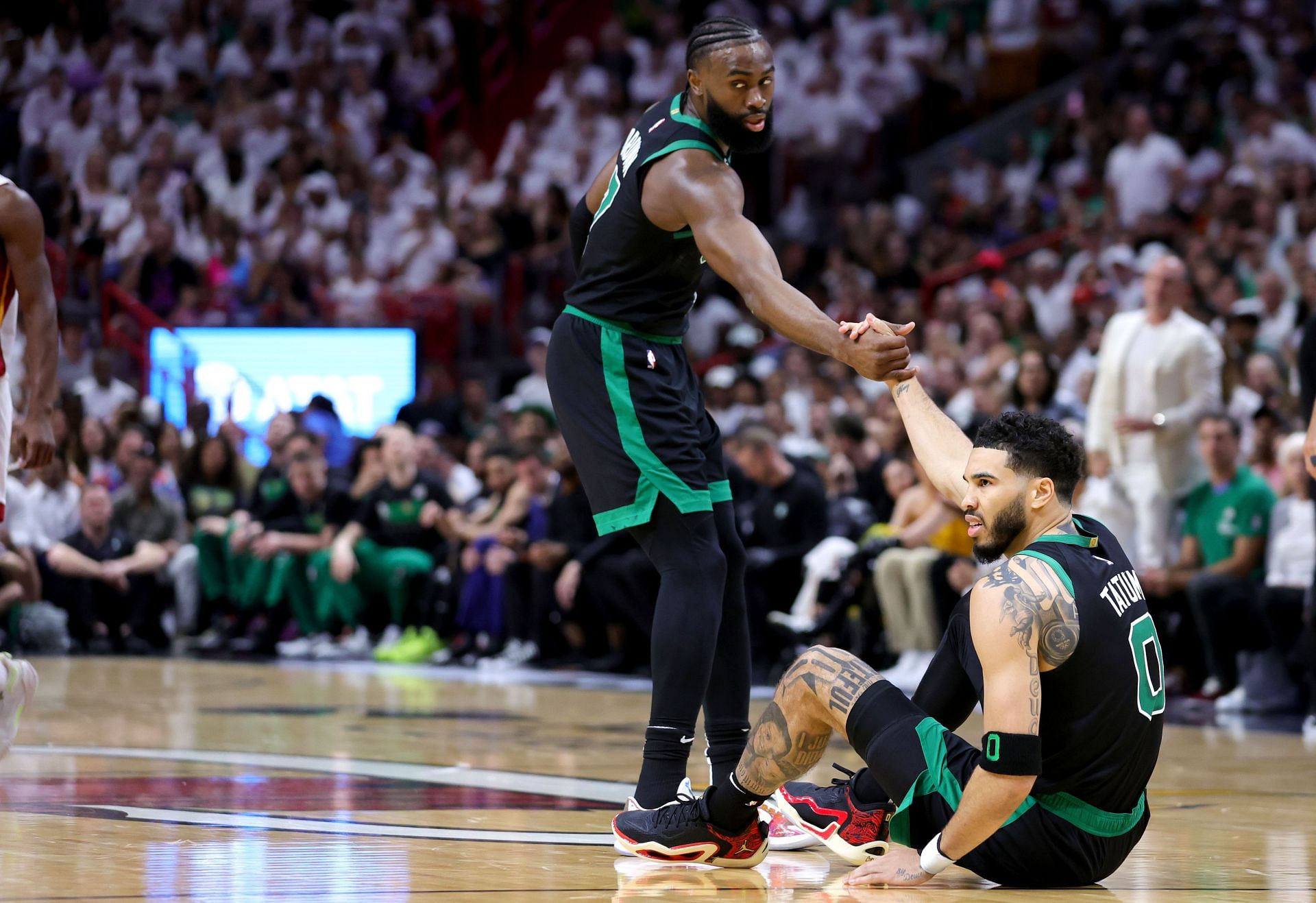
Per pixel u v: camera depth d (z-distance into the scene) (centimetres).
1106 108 3272
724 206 709
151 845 674
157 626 2344
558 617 2031
